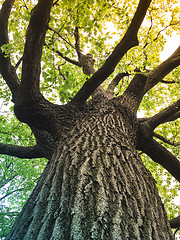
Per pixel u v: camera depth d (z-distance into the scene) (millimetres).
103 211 1123
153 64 4543
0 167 8703
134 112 2822
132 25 2156
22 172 8703
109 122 2414
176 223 3432
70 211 1133
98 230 1002
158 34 5039
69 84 2314
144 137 2775
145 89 3182
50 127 2582
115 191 1315
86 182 1355
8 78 3230
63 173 1512
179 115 3969
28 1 3699
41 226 1118
